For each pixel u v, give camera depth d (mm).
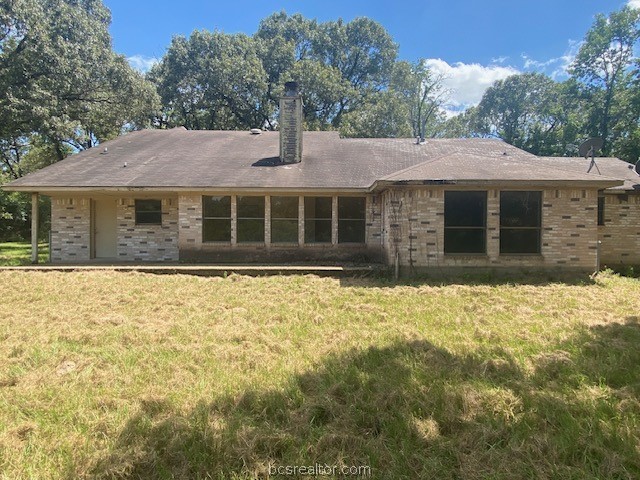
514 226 9922
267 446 2773
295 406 3344
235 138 17109
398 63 39625
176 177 12344
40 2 20141
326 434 2896
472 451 2711
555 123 40312
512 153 14297
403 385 3652
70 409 3303
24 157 31703
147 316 6348
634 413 3166
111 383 3805
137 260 13383
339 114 36344
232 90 31484
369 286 8844
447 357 4383
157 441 2811
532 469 2537
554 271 9883
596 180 9289
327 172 12992
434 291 8203
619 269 12250
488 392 3482
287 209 12531
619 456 2627
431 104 40500
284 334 5312
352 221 12633
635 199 12422
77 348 4805
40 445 2812
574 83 33000
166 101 31594
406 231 9969
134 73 22656
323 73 32500
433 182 9367
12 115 17750
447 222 9930
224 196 12414
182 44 31609
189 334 5312
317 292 8172
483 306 6926
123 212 13469
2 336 5250
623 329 5387
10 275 10078
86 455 2684
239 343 5047
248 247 12406
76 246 13547
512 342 4945
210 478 2502
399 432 2928
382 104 33156
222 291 8344
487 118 48156
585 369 4039
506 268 9867
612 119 31422
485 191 9891
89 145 28891
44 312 6551
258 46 35031
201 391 3588
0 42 19094
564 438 2834
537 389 3602
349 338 5109
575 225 9859
